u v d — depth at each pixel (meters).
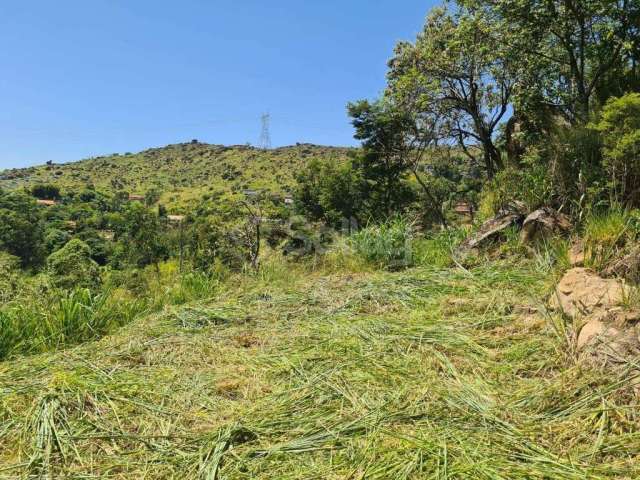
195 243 16.33
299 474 2.28
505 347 3.62
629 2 7.92
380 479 2.20
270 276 6.96
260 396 3.15
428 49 15.32
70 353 4.09
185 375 3.52
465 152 17.67
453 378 3.20
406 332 4.02
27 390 3.23
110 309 5.29
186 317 4.93
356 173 27.53
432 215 15.67
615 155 5.59
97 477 2.37
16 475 2.40
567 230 6.00
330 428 2.65
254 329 4.52
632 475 2.13
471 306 4.55
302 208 28.86
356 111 22.02
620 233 4.58
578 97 8.70
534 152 8.01
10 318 4.52
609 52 8.61
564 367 3.14
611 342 3.01
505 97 15.02
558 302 4.03
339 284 5.95
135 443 2.66
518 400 2.85
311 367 3.52
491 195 8.11
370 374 3.29
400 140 21.47
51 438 2.68
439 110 16.66
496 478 2.13
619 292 3.59
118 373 3.56
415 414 2.72
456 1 10.65
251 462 2.40
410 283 5.64
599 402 2.67
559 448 2.38
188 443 2.62
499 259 6.25
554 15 8.52
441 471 2.20
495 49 10.43
